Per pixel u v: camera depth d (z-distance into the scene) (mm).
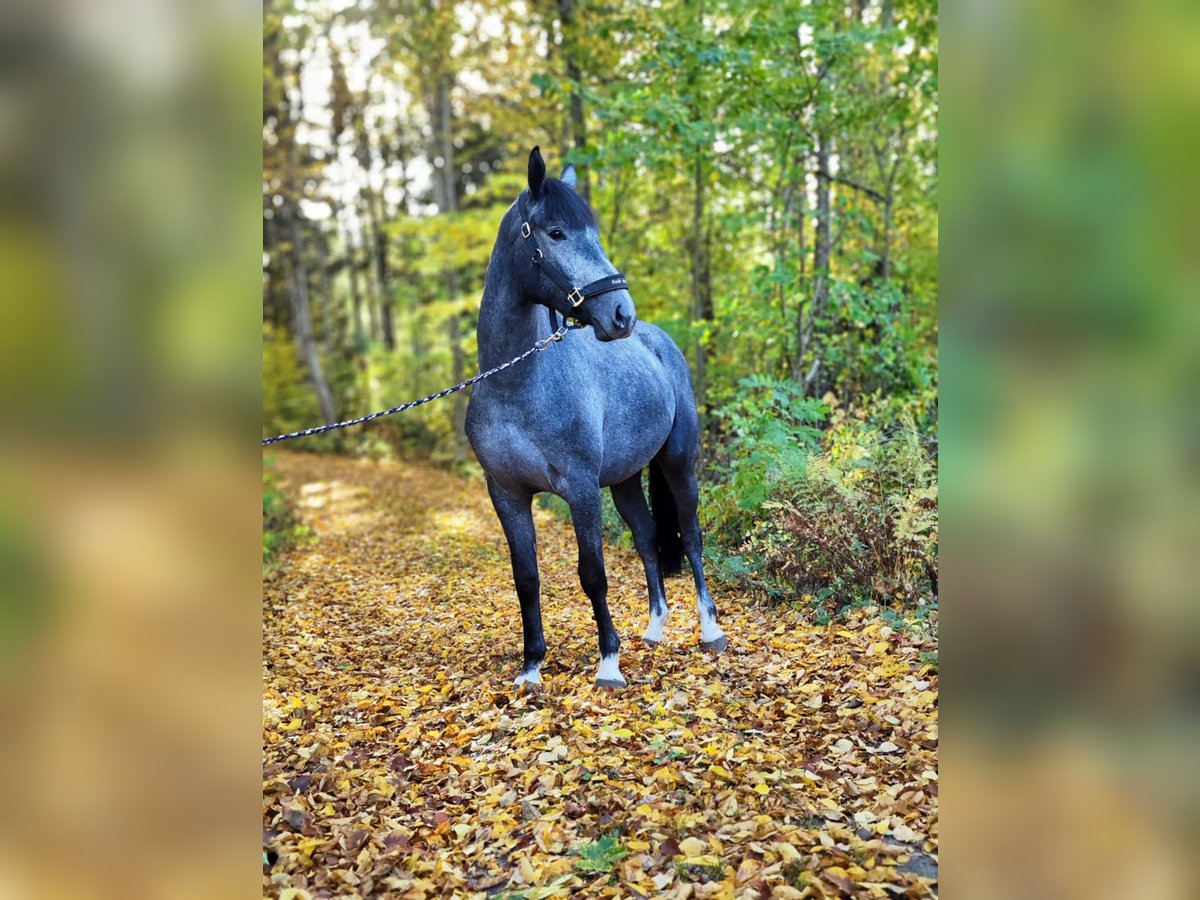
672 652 4199
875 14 9047
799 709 3244
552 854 2387
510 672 4121
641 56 7973
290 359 20344
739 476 5688
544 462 3598
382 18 13211
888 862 2107
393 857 2414
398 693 3994
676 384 4461
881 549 4383
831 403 6707
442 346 18812
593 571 3668
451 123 15516
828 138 8016
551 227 3299
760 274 7414
